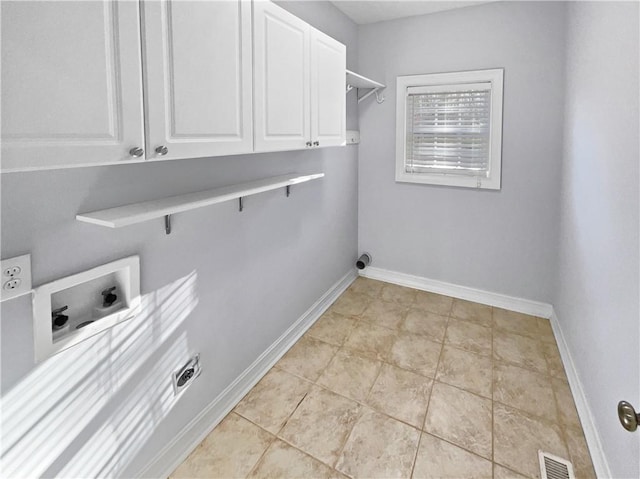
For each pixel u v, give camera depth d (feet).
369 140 11.55
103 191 4.21
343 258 11.41
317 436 6.05
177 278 5.41
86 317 4.30
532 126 9.27
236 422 6.37
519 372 7.58
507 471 5.37
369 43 10.93
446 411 6.54
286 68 5.57
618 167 5.01
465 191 10.44
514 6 9.03
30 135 2.69
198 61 4.00
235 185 6.29
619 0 5.08
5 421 3.56
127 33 3.24
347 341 8.81
